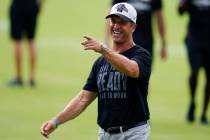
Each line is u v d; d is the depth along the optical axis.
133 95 15.73
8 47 44.50
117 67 15.05
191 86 27.38
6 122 27.09
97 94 16.47
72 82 35.28
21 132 25.53
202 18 26.83
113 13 15.63
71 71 38.03
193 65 26.97
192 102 27.67
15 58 33.81
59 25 51.97
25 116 28.11
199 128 26.97
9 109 29.30
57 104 30.36
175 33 50.22
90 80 16.39
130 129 15.81
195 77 27.16
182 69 39.94
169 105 31.14
